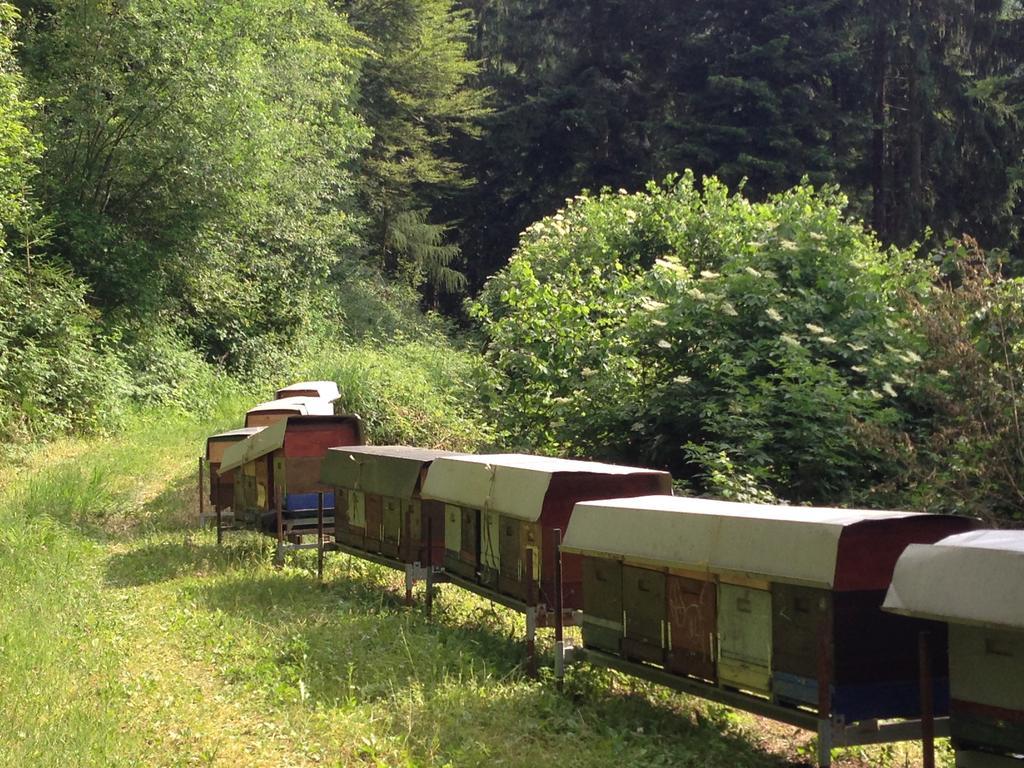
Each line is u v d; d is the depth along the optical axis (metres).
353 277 42.28
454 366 23.86
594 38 46.28
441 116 49.84
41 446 20.94
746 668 6.08
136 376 26.53
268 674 7.64
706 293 14.43
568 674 7.64
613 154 46.62
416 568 9.77
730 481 11.41
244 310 32.69
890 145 39.12
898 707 5.68
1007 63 36.53
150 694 7.14
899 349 13.12
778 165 37.06
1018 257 36.38
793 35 40.06
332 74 38.84
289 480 12.02
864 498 11.73
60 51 25.73
